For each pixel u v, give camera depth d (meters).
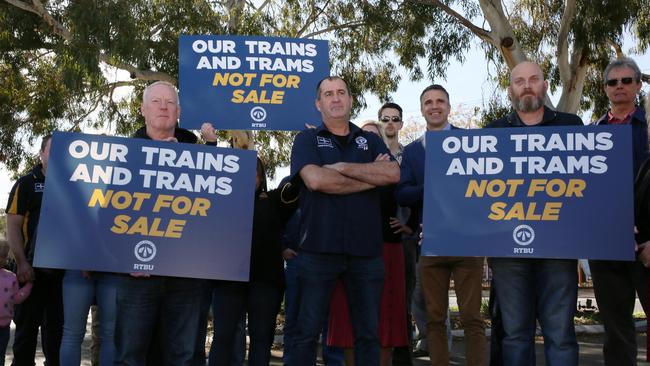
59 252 3.86
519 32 16.33
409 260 5.72
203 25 14.79
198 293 4.12
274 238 5.18
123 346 3.96
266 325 5.10
